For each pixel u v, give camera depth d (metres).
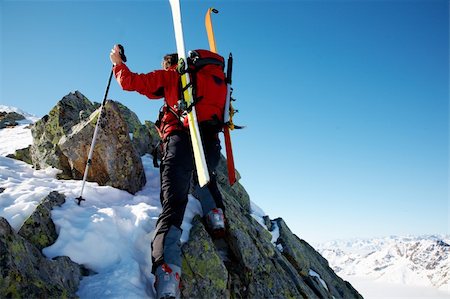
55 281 4.11
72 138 6.84
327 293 9.29
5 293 3.52
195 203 6.47
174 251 4.76
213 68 5.58
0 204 5.35
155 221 5.61
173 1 5.78
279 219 10.37
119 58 5.28
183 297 5.00
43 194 5.73
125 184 6.73
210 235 6.07
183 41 5.46
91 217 5.27
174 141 5.41
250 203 10.49
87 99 8.66
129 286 4.49
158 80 5.38
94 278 4.56
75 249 4.78
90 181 6.88
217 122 5.54
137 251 5.21
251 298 5.79
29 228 4.75
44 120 8.16
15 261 3.78
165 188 5.20
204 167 4.76
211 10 7.16
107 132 6.78
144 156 8.45
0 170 6.80
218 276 5.41
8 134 12.31
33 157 7.93
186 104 5.21
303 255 9.45
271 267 6.58
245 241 6.32
